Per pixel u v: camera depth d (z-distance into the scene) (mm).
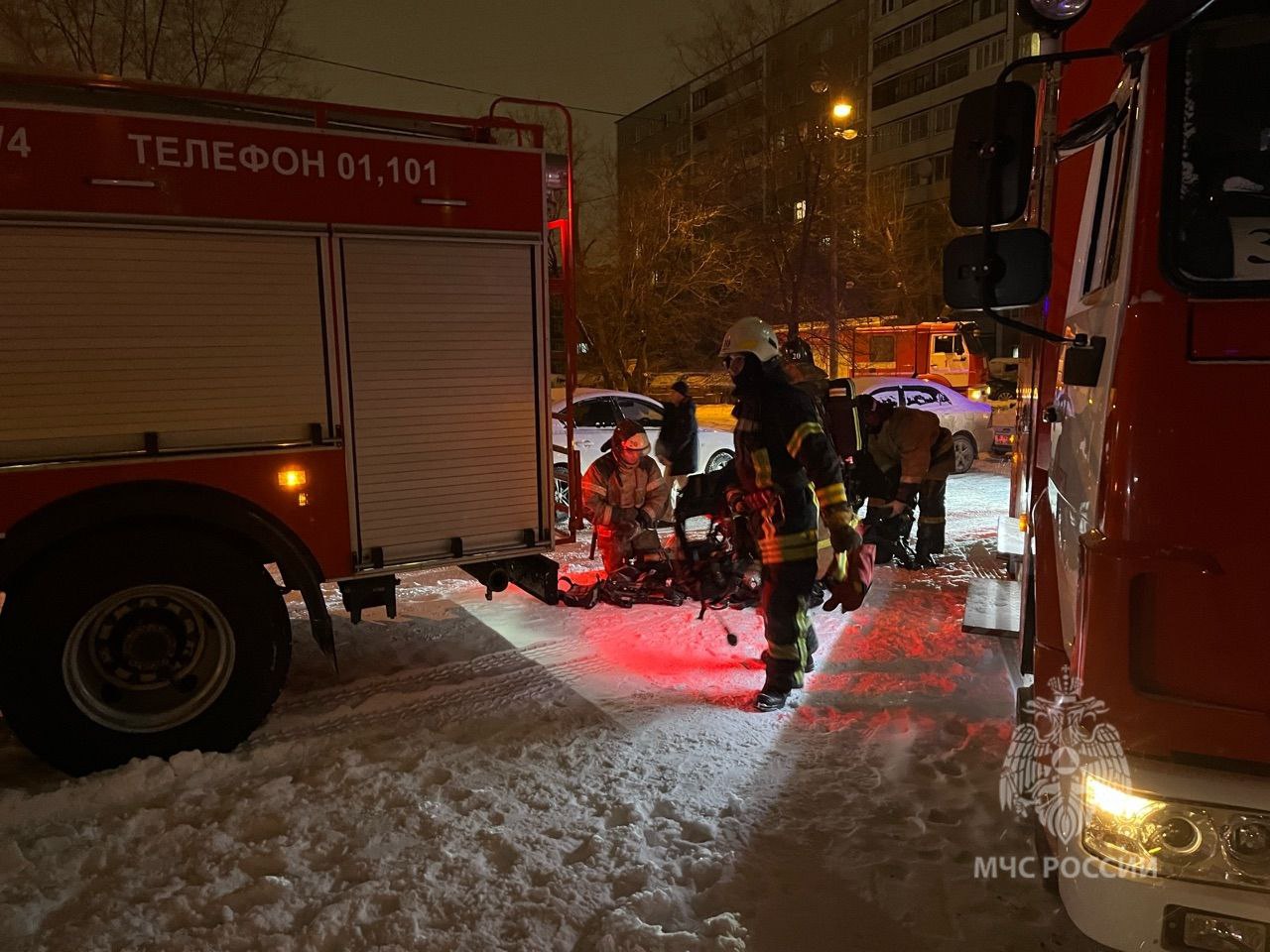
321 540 4070
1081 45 3656
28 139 3426
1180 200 1862
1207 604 1766
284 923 2686
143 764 3637
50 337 3508
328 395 4027
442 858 3031
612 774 3660
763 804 3404
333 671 4887
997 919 2715
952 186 2381
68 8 13992
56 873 2949
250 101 3906
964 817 3299
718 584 5398
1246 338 1764
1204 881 1788
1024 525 4418
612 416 9984
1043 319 4004
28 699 3512
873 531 7242
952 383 22188
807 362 7086
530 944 2602
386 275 4113
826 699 4453
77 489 3580
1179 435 1787
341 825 3250
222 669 3824
